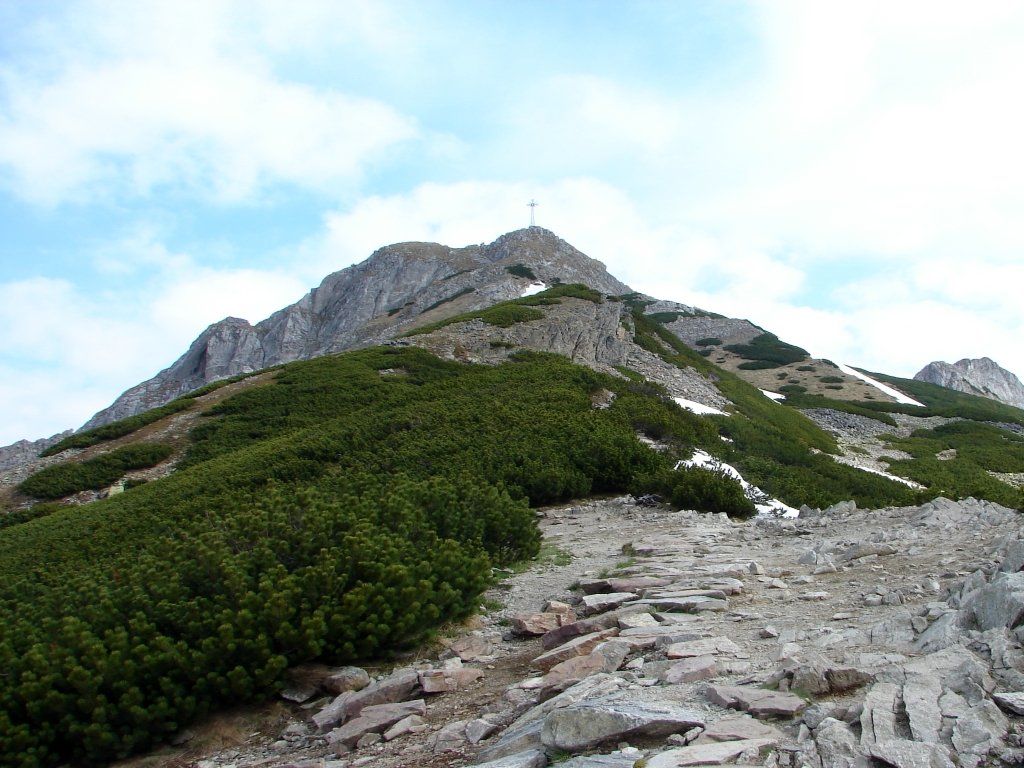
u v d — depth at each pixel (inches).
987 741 152.9
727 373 2185.0
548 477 789.9
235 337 4845.0
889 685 186.4
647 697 208.1
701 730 179.2
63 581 489.7
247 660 280.5
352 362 1651.1
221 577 323.6
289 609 291.4
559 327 1893.5
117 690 261.0
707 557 455.5
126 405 4458.7
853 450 1844.2
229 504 709.9
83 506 995.9
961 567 322.7
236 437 1291.8
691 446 1042.1
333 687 285.6
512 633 340.5
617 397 1269.7
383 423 1070.4
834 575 361.7
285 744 253.8
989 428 2247.8
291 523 379.2
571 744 185.9
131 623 289.0
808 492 948.6
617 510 745.6
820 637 246.4
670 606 322.7
